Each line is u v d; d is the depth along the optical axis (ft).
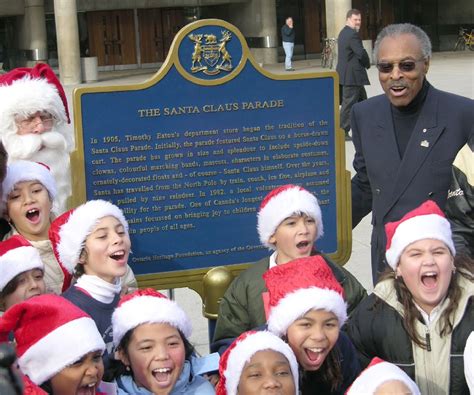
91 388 11.19
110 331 13.07
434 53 115.85
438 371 12.71
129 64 114.21
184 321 12.07
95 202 13.52
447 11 121.39
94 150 16.10
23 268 12.68
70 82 95.30
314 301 12.08
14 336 11.48
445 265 12.60
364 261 26.30
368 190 17.71
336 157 17.24
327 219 17.39
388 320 13.00
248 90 16.60
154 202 16.49
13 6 103.65
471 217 15.06
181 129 16.40
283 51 117.91
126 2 108.58
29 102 15.96
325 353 12.30
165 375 11.73
